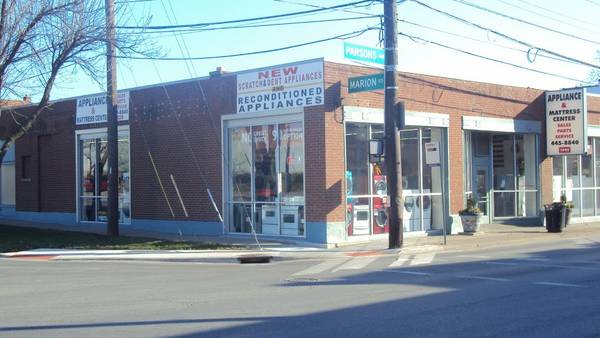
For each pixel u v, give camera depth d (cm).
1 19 2066
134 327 873
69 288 1261
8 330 865
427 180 2347
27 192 3033
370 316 922
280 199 2123
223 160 2248
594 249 1884
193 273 1495
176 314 962
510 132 2675
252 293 1158
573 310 948
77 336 823
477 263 1577
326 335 809
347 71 2050
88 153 2783
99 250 1953
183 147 2386
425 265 1559
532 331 814
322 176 1984
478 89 2503
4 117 3106
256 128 2191
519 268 1459
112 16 2180
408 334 808
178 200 2406
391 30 1877
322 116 1986
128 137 2602
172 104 2422
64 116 2848
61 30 2128
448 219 2355
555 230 2447
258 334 822
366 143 2131
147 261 1794
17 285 1311
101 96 2691
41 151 2980
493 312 940
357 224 2102
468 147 2594
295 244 2034
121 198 2645
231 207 2262
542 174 2795
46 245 2080
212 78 2286
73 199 2814
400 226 1914
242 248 1947
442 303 1017
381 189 2178
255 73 2161
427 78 2297
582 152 2708
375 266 1566
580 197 3047
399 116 1889
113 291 1210
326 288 1202
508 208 2759
